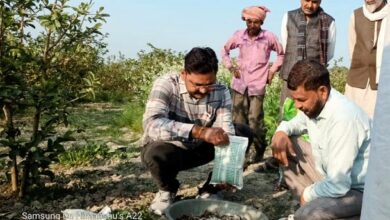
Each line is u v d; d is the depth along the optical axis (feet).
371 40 16.55
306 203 10.59
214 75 11.69
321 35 17.34
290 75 10.04
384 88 6.49
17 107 13.83
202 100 12.86
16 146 13.48
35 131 13.76
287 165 12.20
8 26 13.37
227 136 12.26
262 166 18.10
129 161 19.43
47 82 13.38
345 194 10.27
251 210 11.89
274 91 26.32
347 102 10.16
